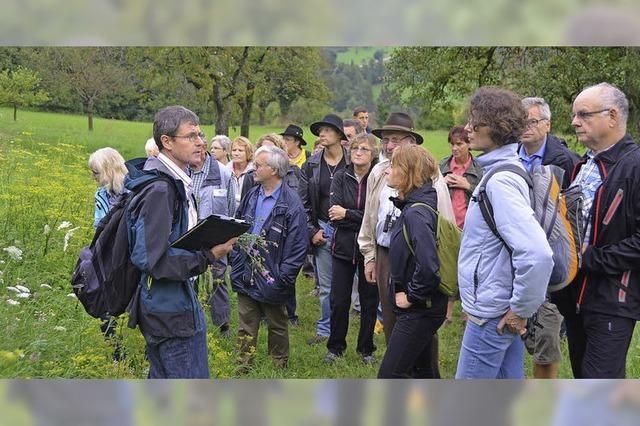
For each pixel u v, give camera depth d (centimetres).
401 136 524
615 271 317
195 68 2389
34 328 421
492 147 302
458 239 369
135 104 3300
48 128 2216
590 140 334
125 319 402
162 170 308
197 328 314
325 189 607
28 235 625
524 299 285
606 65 1566
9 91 2103
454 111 1984
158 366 317
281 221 498
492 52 1809
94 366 392
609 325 320
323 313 620
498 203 290
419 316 372
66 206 719
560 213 310
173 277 294
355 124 761
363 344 558
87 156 1305
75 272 322
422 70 1869
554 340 414
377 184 497
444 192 398
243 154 714
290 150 837
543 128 447
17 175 796
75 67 2514
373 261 499
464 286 306
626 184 318
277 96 3269
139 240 291
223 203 586
